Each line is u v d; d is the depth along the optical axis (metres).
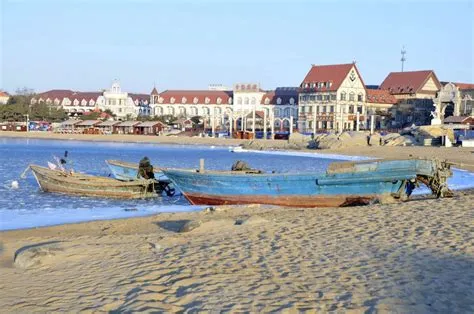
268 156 77.88
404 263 11.15
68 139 133.50
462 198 21.83
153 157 73.50
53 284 10.73
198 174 26.75
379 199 23.17
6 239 17.91
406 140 87.00
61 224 21.75
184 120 155.38
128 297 9.64
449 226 14.98
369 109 133.12
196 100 163.38
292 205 24.78
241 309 8.71
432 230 14.48
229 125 142.38
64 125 155.88
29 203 28.25
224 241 14.00
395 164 23.66
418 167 23.41
